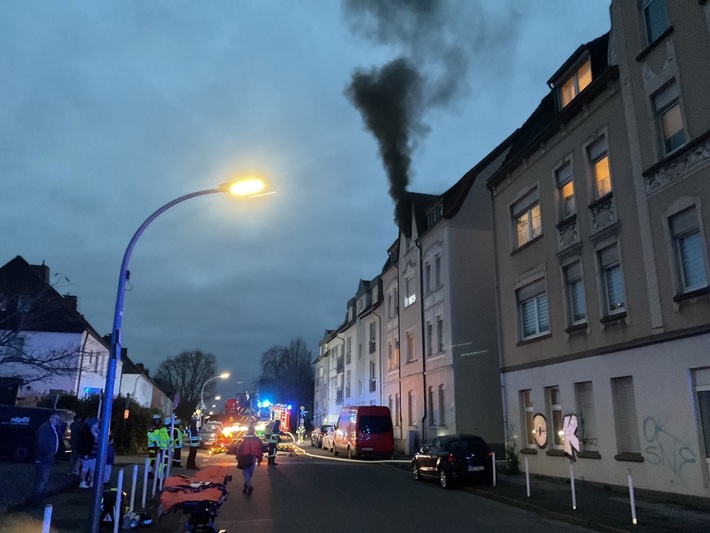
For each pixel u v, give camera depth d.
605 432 14.63
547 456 17.23
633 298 13.88
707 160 11.80
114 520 9.09
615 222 14.64
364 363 41.88
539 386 18.02
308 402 84.56
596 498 12.99
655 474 12.74
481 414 24.55
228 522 10.56
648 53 13.73
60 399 27.61
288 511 11.84
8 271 34.91
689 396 11.93
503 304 20.81
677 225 12.70
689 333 11.98
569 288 16.95
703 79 12.04
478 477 15.76
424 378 28.14
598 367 15.07
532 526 10.37
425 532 9.71
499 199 21.56
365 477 18.95
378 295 38.81
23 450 19.19
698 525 9.74
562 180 17.58
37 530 8.84
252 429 14.98
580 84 17.44
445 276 26.09
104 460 8.52
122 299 9.37
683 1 12.65
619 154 14.70
